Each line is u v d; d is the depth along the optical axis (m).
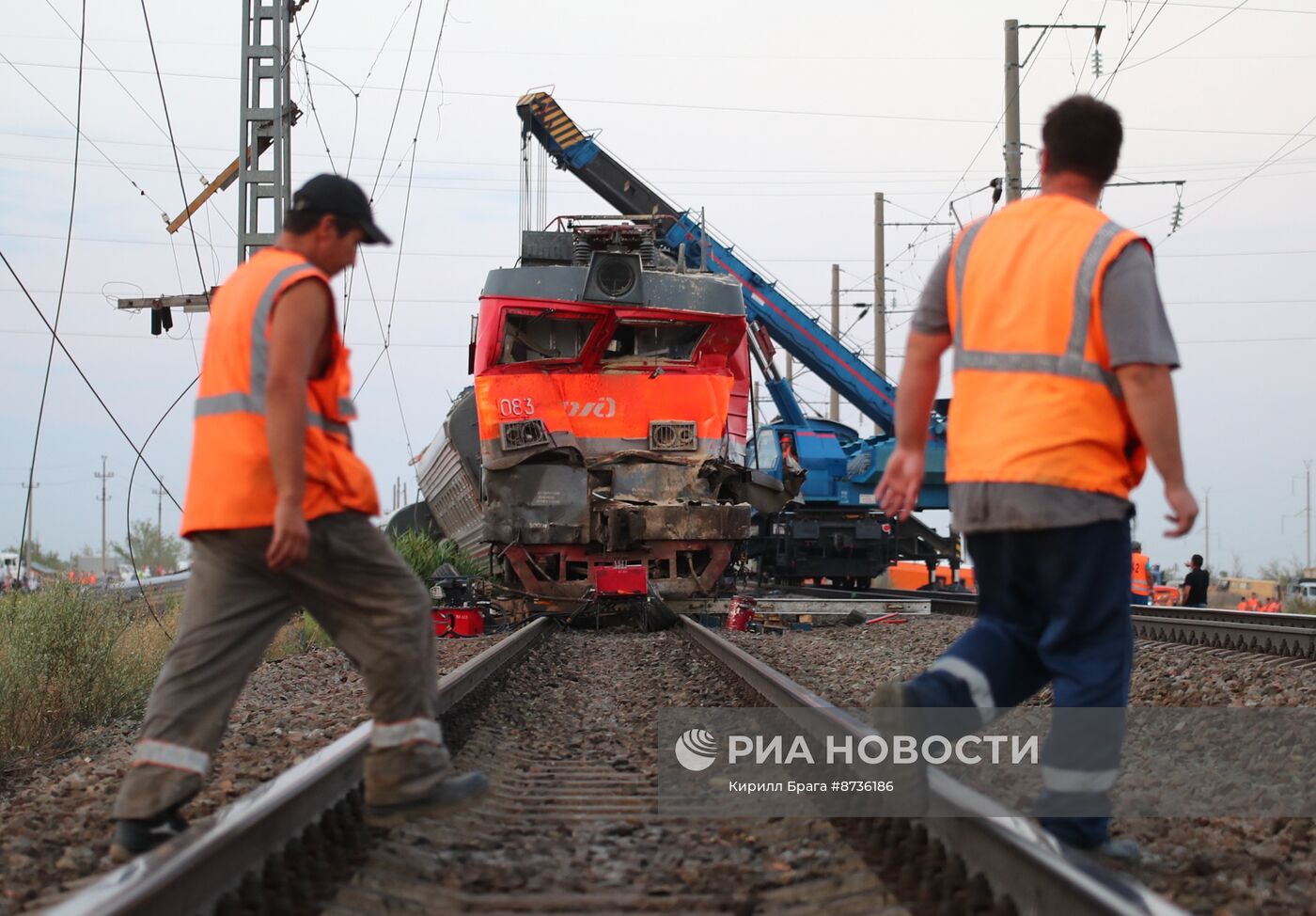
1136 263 9.72
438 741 11.02
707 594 42.53
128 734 23.02
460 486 52.69
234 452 10.24
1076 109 10.71
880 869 10.52
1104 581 9.95
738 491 44.38
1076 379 9.84
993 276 10.27
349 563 10.54
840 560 66.38
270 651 34.31
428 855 11.31
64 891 10.49
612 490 41.62
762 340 64.38
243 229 42.19
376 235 10.98
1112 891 7.64
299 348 9.95
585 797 14.47
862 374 66.88
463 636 41.16
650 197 61.69
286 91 42.72
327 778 11.38
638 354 42.88
